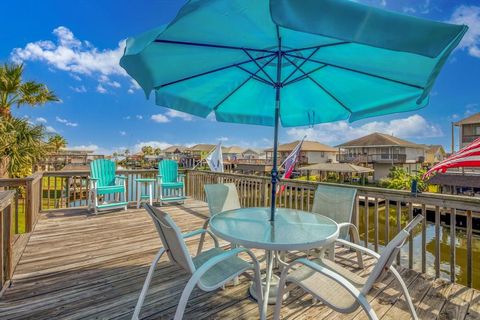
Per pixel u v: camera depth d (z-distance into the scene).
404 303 2.19
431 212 10.37
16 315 1.93
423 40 1.09
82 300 2.14
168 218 1.64
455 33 1.09
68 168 13.45
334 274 1.54
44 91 9.02
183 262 1.74
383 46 1.11
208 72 2.49
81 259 2.94
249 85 2.85
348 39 1.12
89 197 5.28
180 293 2.26
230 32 1.82
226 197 3.07
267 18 1.62
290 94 2.97
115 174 5.82
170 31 1.70
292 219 2.30
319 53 2.10
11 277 2.48
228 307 2.08
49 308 2.02
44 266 2.75
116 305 2.08
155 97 2.59
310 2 1.16
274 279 2.43
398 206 2.93
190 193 7.04
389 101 2.45
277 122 2.35
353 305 1.46
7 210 2.44
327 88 2.69
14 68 8.42
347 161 28.94
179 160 44.28
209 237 3.76
